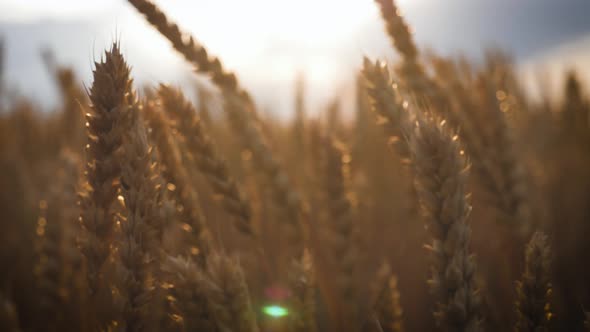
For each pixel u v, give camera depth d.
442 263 0.40
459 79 0.57
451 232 0.40
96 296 0.42
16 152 1.13
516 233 0.53
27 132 1.29
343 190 0.55
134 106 0.41
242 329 0.38
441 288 0.40
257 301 0.49
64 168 0.58
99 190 0.41
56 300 0.55
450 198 0.40
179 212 0.44
